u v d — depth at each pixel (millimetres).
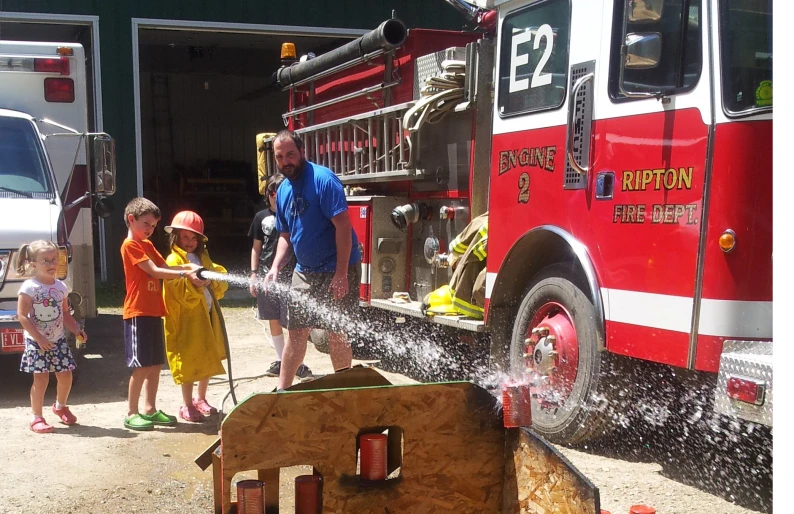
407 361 7965
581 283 5238
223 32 15469
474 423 3418
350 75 8305
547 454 3195
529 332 5641
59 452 5332
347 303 6098
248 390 7031
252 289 7523
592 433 5078
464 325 6242
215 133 24719
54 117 8062
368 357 8391
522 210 5684
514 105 5832
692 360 4320
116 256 14859
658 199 4559
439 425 3363
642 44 4477
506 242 5840
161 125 24281
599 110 5000
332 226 5922
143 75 23984
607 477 4793
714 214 4234
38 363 5773
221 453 3117
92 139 8062
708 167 4262
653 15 4484
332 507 3227
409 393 3311
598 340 4902
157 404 6582
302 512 3154
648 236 4609
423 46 7352
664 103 4535
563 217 5277
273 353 8812
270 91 23844
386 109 7289
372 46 7465
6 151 7371
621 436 5250
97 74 14656
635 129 4730
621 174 4809
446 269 7043
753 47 4281
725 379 4008
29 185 7230
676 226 4441
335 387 3666
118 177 14836
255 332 10156
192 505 4438
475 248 6258
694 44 4418
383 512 3295
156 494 4594
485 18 7012
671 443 5219
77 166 8242
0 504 4426
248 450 3092
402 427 3316
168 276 5645
